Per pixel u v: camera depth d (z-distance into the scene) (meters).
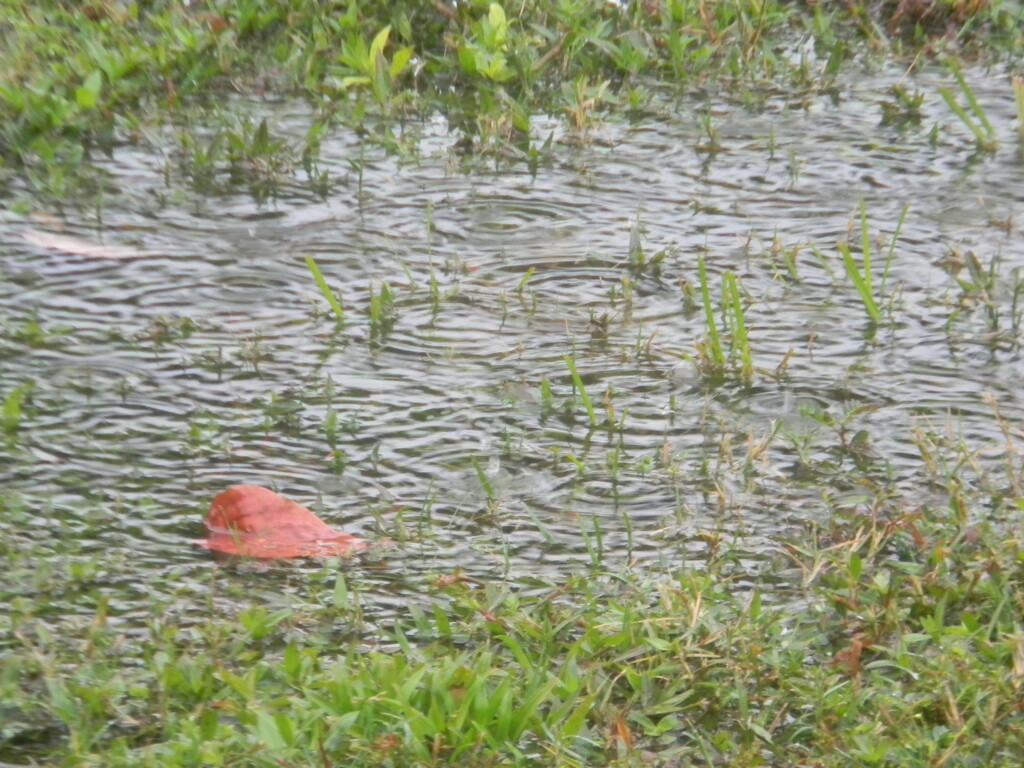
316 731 4.17
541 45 10.23
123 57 9.55
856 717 4.51
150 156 8.80
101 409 6.30
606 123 9.64
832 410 6.48
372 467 5.97
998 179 8.94
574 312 7.35
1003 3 11.53
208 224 8.05
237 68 9.96
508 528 5.60
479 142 9.21
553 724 4.40
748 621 4.90
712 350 6.85
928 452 5.90
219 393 6.48
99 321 7.07
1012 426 6.34
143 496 5.70
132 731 4.41
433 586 5.20
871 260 7.95
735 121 9.74
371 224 8.18
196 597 5.10
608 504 5.77
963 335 7.16
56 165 8.59
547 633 4.81
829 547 5.44
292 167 8.72
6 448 5.97
